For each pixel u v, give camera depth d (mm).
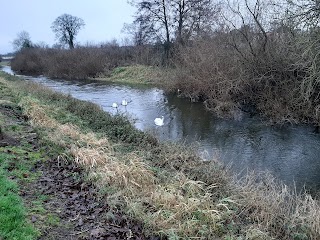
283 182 8531
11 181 5477
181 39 29516
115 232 4719
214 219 5160
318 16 12461
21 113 10836
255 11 18078
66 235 4496
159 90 25344
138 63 36750
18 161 6535
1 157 6398
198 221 5062
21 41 59312
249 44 17688
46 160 6969
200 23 29219
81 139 8531
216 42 20328
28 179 5910
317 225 5211
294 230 5340
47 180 6027
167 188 6141
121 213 5246
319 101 14727
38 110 10953
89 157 7055
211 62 19250
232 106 16906
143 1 33688
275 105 15539
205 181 7098
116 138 9945
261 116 16047
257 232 4977
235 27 18531
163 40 34469
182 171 7543
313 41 12594
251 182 7055
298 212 5684
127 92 24203
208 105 18547
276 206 5875
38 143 7812
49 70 39062
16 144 7516
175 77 22859
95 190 5840
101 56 38000
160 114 16750
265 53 17359
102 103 19016
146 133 10297
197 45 22469
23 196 5277
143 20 34375
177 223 5012
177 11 33000
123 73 34562
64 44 55250
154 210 5406
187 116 16406
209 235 4840
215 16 20922
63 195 5574
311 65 13484
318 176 8961
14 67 49719
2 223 4270
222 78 18094
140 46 38531
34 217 4688
